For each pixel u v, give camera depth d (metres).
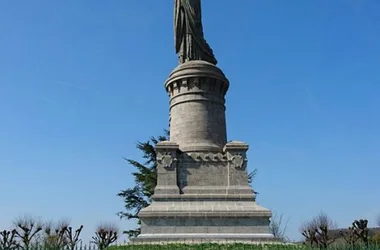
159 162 29.94
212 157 30.45
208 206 28.52
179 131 32.22
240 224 27.80
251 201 29.06
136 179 51.06
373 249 24.69
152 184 49.41
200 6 36.25
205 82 32.97
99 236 37.59
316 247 25.77
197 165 30.27
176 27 35.66
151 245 24.89
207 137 31.77
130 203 51.66
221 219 27.89
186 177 29.88
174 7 36.25
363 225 35.06
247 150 30.50
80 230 35.88
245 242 26.27
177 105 32.97
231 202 28.92
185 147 31.16
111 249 24.45
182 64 33.78
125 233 50.84
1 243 33.97
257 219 28.00
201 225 27.66
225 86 34.09
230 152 30.41
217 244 24.83
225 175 30.08
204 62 33.66
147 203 51.16
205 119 32.22
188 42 34.84
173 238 26.80
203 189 29.44
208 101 32.75
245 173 29.94
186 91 32.88
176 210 27.98
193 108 32.38
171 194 29.03
